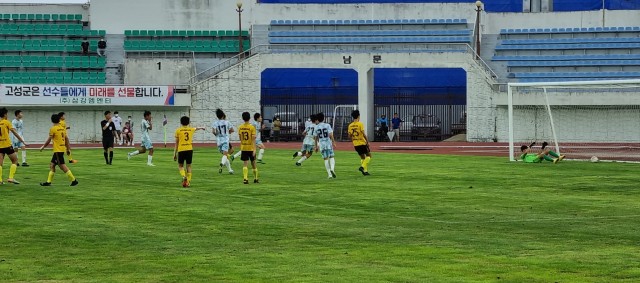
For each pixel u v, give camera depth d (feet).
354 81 222.48
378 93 218.79
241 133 93.40
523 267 47.29
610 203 75.61
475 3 222.89
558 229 60.85
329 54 199.52
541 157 126.31
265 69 215.31
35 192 85.40
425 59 199.31
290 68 211.82
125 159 135.44
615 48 212.23
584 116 193.16
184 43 220.84
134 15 226.79
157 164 124.47
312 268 47.55
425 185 91.56
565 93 192.85
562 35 220.43
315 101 214.48
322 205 74.64
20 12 233.14
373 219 66.18
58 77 207.92
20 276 46.09
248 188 88.79
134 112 198.08
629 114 191.31
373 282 43.96
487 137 198.29
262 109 213.87
